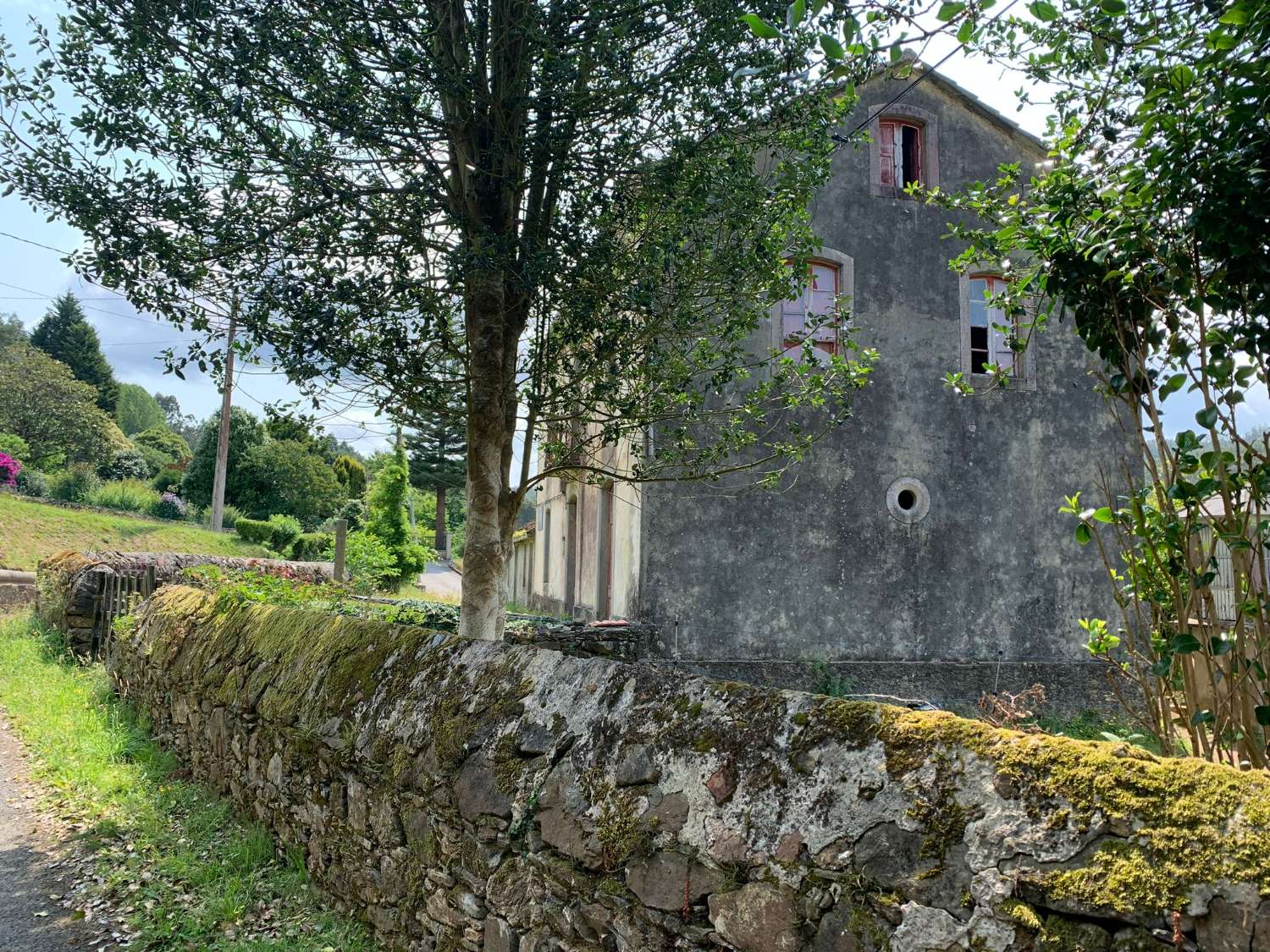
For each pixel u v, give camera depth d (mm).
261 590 7324
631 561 10719
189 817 5469
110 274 4770
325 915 4102
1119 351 3191
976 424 11602
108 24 4508
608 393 5742
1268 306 2725
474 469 5578
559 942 2746
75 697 8664
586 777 2801
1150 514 2959
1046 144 3885
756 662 10445
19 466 26328
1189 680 2721
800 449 7254
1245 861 1518
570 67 4656
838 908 1996
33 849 5078
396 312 5293
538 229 5426
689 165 5207
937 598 11203
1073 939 1649
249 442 36938
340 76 4699
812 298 11266
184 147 4766
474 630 5512
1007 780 1868
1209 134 2820
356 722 4152
